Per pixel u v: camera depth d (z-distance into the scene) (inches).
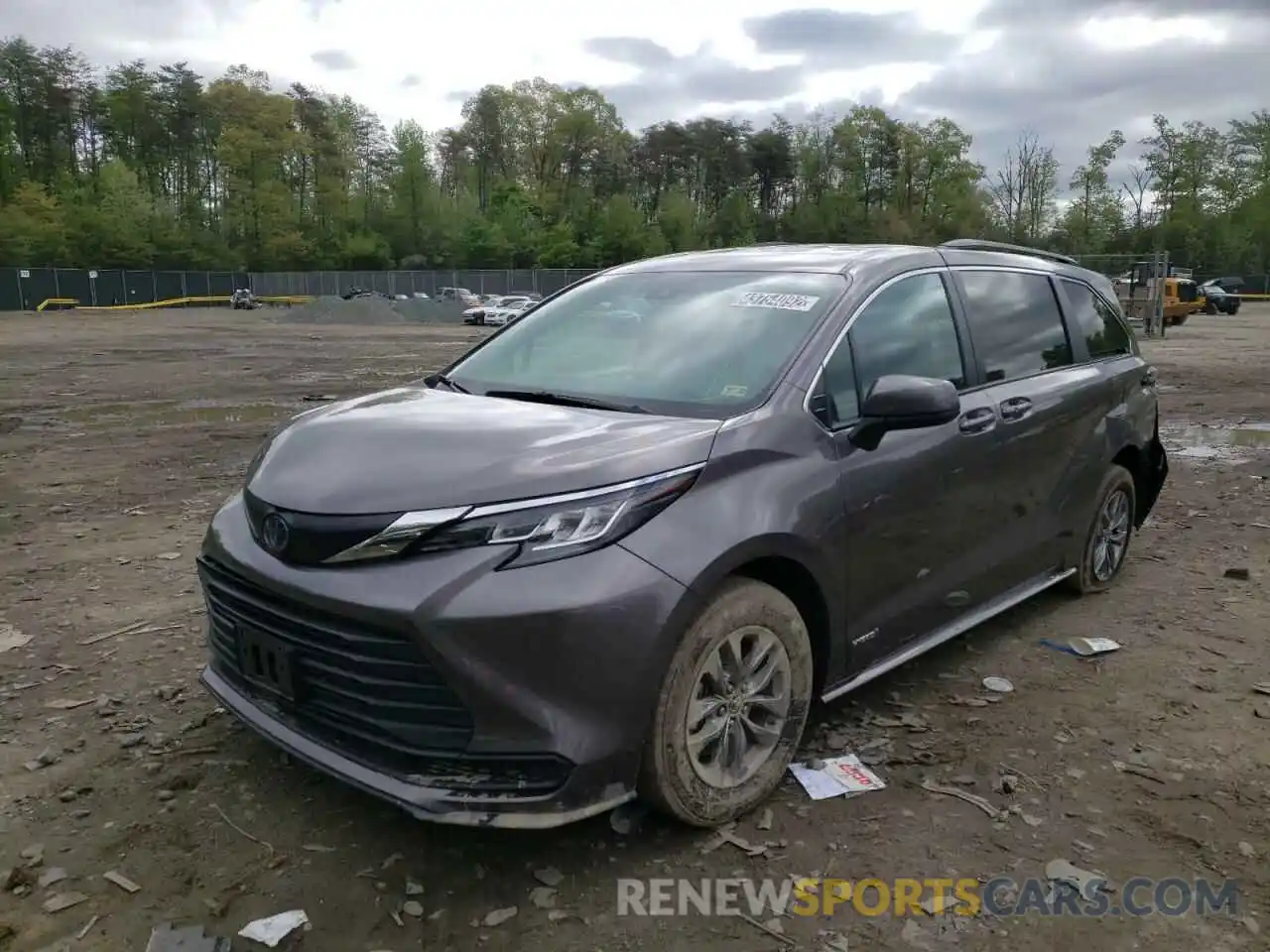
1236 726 155.6
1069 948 105.3
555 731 107.7
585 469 114.2
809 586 133.3
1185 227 3437.5
